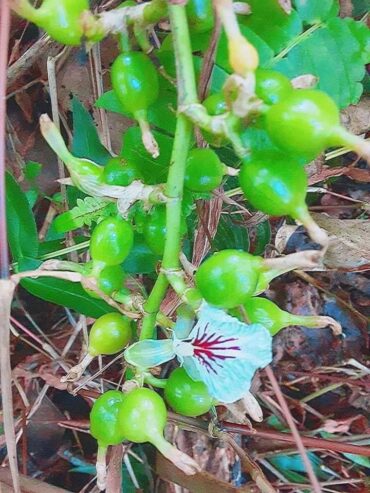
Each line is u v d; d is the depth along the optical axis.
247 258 0.09
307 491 0.18
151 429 0.09
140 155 0.12
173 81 0.11
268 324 0.10
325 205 0.19
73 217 0.12
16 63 0.15
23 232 0.15
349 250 0.16
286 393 0.19
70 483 0.19
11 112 0.18
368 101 0.15
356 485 0.19
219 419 0.14
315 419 0.19
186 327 0.10
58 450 0.19
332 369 0.19
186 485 0.16
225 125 0.09
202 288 0.09
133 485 0.18
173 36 0.09
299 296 0.19
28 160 0.18
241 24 0.11
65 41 0.09
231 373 0.09
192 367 0.10
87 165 0.11
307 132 0.08
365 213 0.19
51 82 0.15
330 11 0.12
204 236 0.13
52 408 0.18
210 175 0.10
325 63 0.12
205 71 0.10
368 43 0.12
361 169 0.17
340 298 0.19
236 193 0.14
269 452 0.18
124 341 0.11
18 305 0.19
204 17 0.10
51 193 0.18
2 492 0.15
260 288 0.10
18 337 0.18
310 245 0.18
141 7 0.09
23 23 0.17
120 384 0.17
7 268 0.09
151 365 0.10
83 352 0.17
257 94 0.09
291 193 0.08
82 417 0.19
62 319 0.20
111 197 0.10
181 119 0.09
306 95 0.08
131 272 0.14
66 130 0.17
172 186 0.09
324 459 0.19
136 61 0.10
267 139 0.09
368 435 0.18
